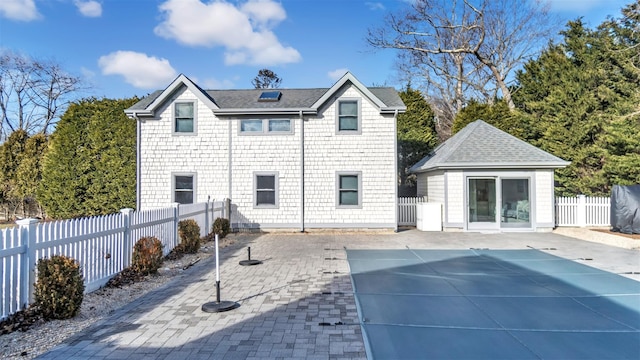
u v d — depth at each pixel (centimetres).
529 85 2294
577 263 908
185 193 1555
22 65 3061
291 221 1541
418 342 438
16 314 487
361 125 1541
